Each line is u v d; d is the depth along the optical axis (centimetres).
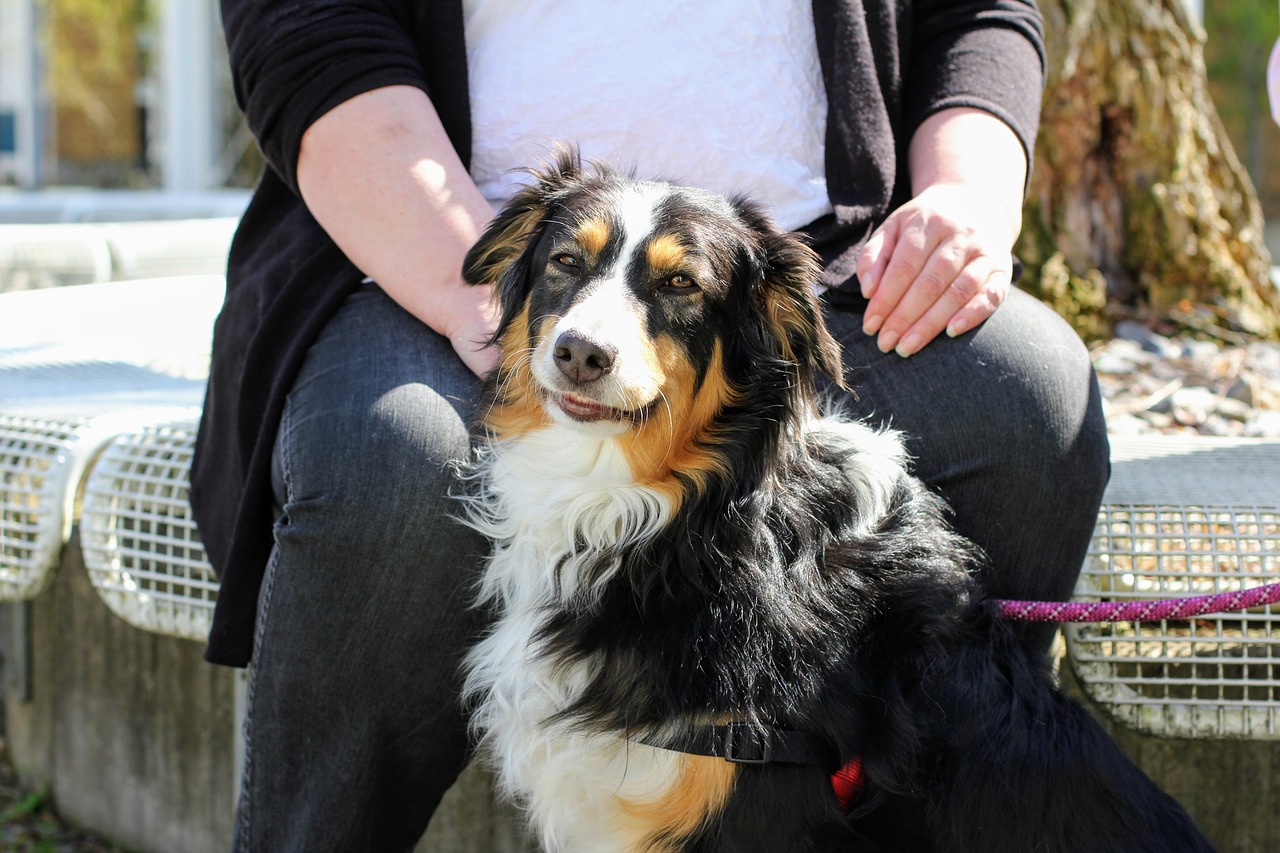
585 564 206
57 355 355
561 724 201
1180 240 429
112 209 693
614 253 206
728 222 213
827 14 244
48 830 324
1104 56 415
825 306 233
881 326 227
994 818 194
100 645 313
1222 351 417
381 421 206
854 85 242
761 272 214
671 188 215
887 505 211
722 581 199
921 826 201
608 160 242
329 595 203
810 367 210
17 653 332
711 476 206
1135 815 196
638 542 204
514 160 246
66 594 318
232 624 220
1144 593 234
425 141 231
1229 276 434
